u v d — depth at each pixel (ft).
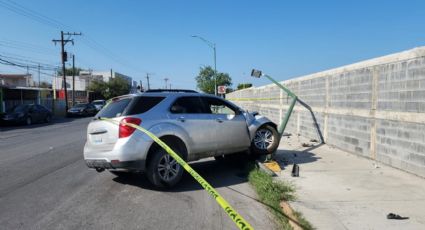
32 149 44.24
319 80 43.24
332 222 17.16
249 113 31.42
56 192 23.61
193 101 26.71
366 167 28.43
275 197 21.06
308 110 47.16
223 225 17.74
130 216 19.03
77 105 139.13
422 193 21.33
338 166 29.12
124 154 22.58
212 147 27.04
